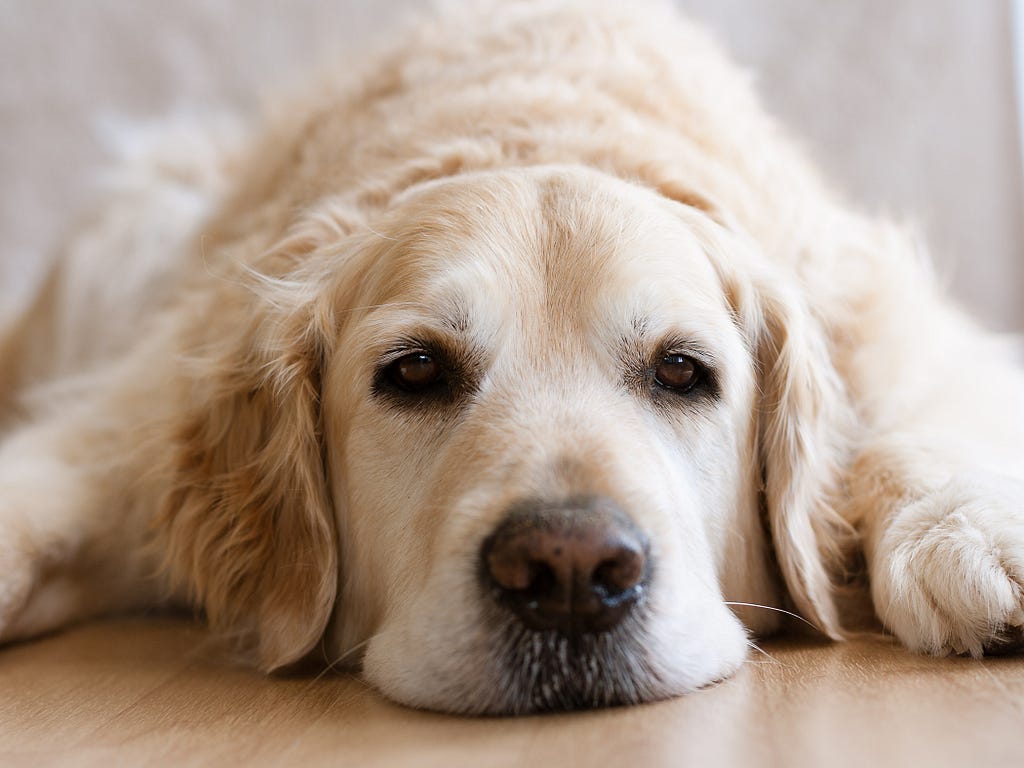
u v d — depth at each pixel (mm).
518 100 622
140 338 736
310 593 519
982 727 393
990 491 497
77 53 1168
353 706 458
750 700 438
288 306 539
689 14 1033
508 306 482
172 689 491
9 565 544
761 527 541
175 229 840
